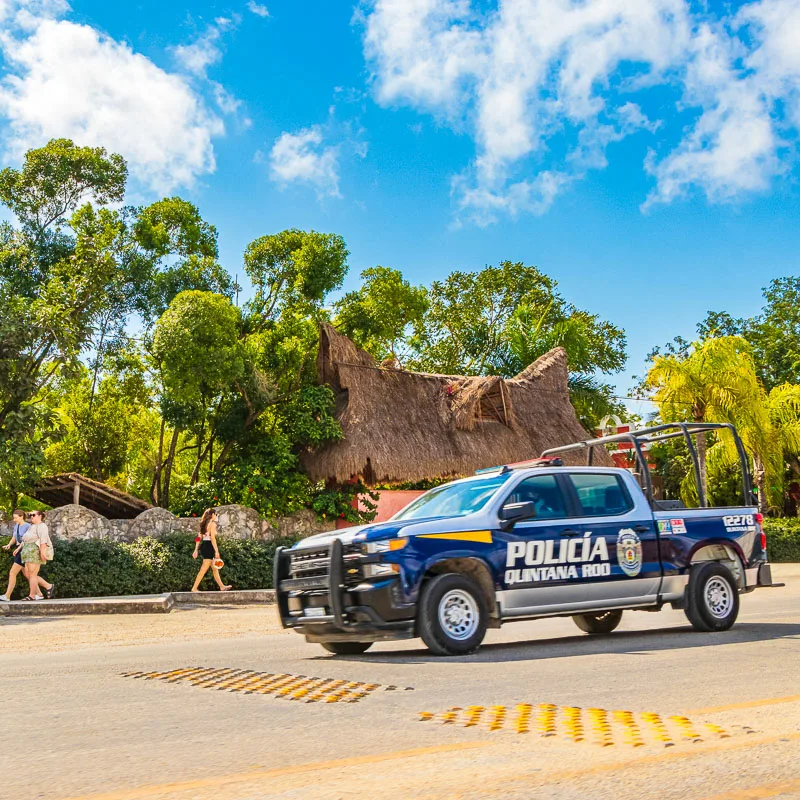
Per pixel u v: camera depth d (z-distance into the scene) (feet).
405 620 27.68
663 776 12.53
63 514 67.67
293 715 17.88
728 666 23.88
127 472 100.63
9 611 53.52
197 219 88.63
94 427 90.89
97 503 83.56
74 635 43.04
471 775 12.69
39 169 81.25
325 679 23.06
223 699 20.27
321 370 80.59
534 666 24.63
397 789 12.04
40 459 66.85
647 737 14.94
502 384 84.89
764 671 22.90
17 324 65.21
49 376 70.64
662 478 146.30
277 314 86.02
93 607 54.44
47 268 82.02
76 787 12.68
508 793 11.76
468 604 28.40
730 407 113.70
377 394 79.20
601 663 24.93
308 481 77.82
